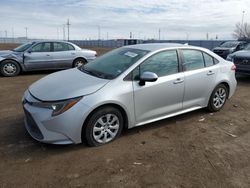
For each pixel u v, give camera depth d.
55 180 3.01
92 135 3.74
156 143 4.01
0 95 6.77
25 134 4.18
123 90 3.87
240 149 3.89
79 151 3.68
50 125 3.47
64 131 3.50
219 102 5.53
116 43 59.38
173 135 4.33
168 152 3.73
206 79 5.04
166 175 3.16
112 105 3.84
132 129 4.51
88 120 3.66
